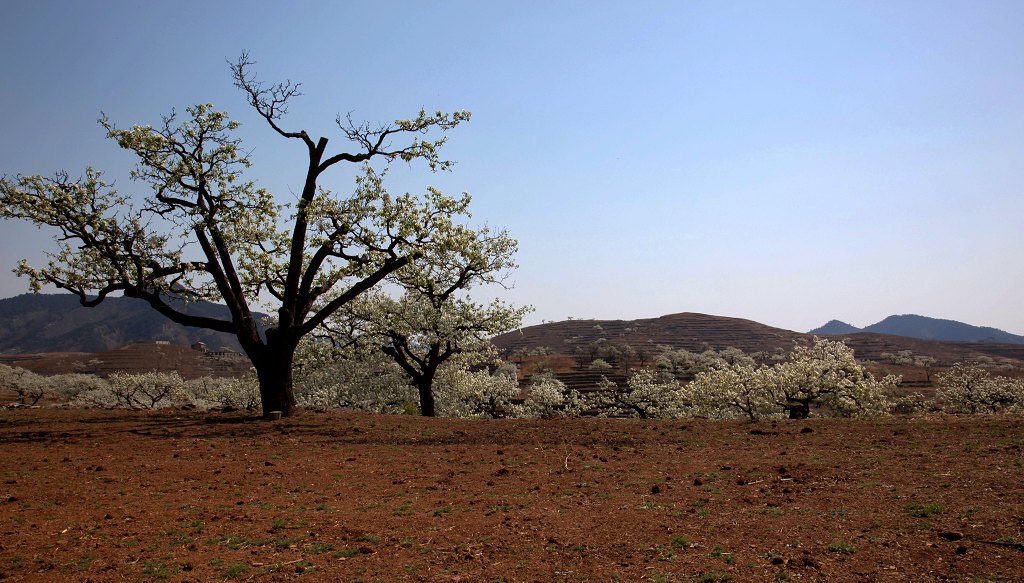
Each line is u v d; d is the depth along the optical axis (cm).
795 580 574
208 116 1759
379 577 611
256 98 1834
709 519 773
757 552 650
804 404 3219
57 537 734
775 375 3381
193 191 1777
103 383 7194
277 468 1154
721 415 3528
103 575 620
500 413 4494
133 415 1950
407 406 2683
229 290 1816
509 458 1234
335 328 2767
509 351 16200
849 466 1039
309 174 1920
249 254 1912
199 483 1028
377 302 2773
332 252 1873
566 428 1565
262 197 1805
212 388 5288
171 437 1505
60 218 1625
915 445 1189
